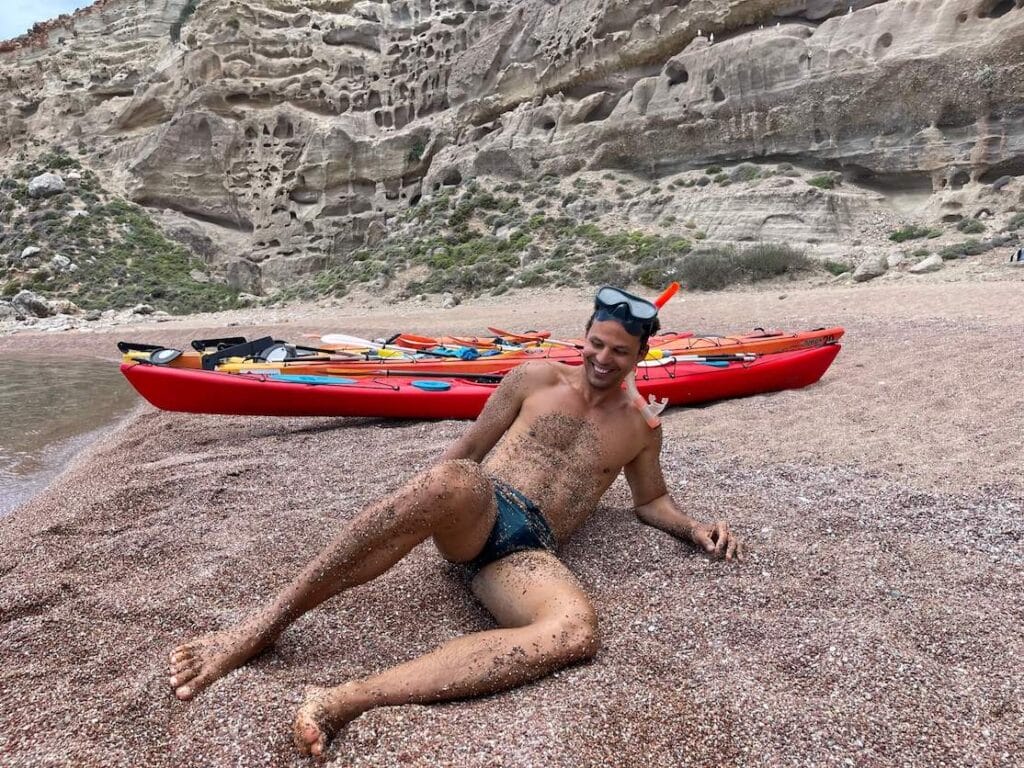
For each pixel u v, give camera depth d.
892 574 2.91
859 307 12.55
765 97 22.19
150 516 3.92
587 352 2.80
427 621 2.59
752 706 2.05
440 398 6.24
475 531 2.42
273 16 38.62
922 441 4.67
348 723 1.91
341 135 34.06
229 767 1.79
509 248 24.80
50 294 30.06
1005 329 8.37
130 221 36.06
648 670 2.23
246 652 2.22
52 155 40.06
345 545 2.25
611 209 24.75
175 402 6.16
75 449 7.42
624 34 26.28
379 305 23.95
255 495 4.20
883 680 2.17
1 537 3.94
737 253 19.22
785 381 6.68
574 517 2.86
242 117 37.00
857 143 20.75
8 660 2.35
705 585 2.84
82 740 1.92
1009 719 2.01
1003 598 2.70
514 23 30.61
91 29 47.28
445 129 32.16
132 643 2.45
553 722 1.92
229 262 34.53
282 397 6.10
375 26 36.78
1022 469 3.99
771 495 3.90
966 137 18.98
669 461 4.67
